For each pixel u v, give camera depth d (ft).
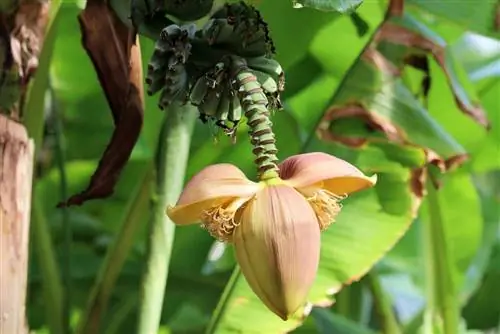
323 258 8.87
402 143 9.01
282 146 11.64
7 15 7.53
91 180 8.08
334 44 10.95
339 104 9.21
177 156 8.07
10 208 7.29
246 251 6.48
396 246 14.01
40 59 8.35
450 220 12.37
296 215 6.46
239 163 11.63
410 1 9.70
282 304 6.44
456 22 9.62
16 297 7.30
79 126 13.30
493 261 14.96
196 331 13.46
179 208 6.54
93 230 13.12
